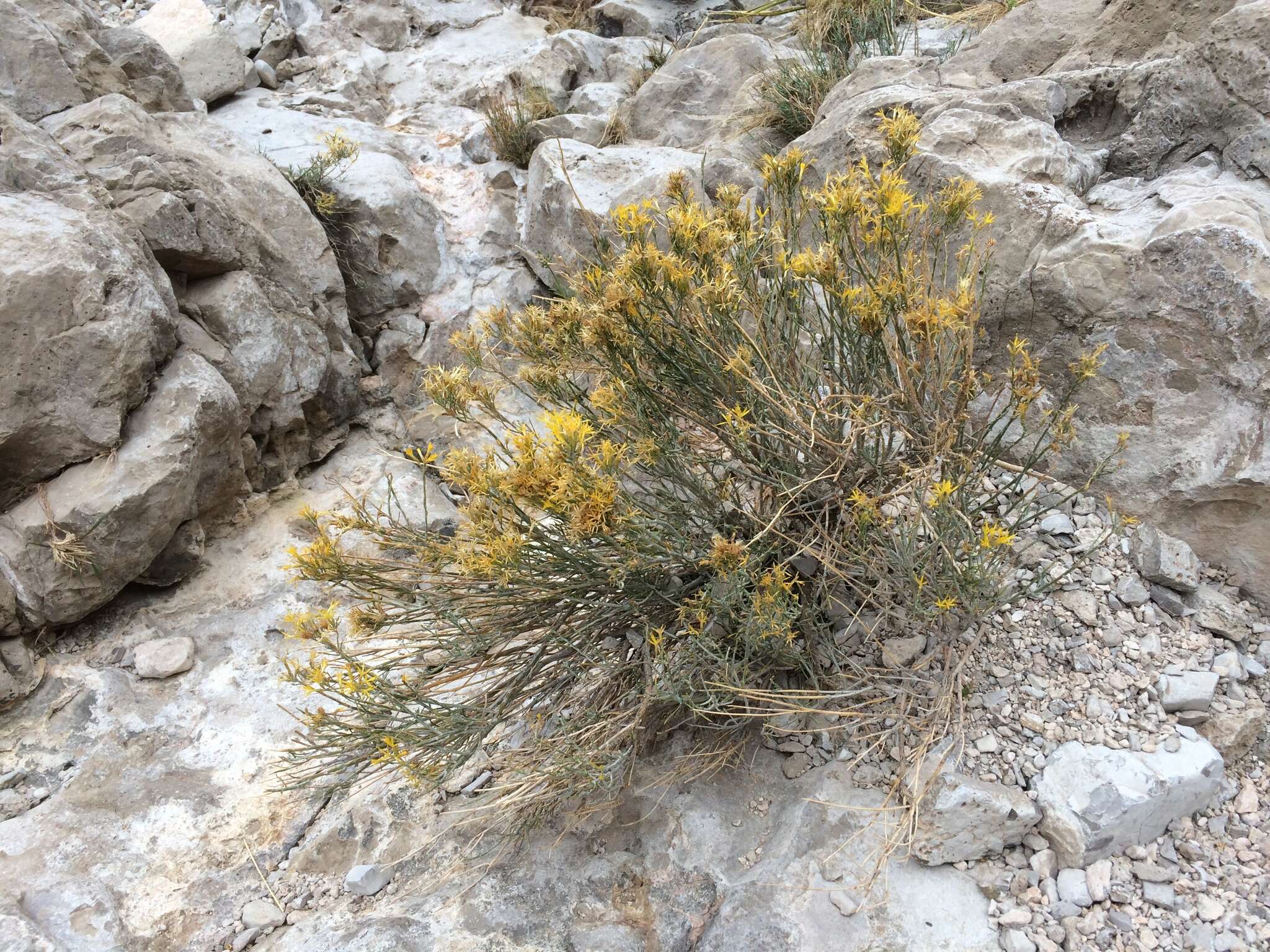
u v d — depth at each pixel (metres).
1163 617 2.60
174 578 3.36
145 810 2.64
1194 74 3.09
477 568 2.25
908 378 2.35
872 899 2.15
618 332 2.34
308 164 4.60
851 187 2.43
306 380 3.85
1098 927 2.05
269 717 2.93
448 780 2.57
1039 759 2.29
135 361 3.14
